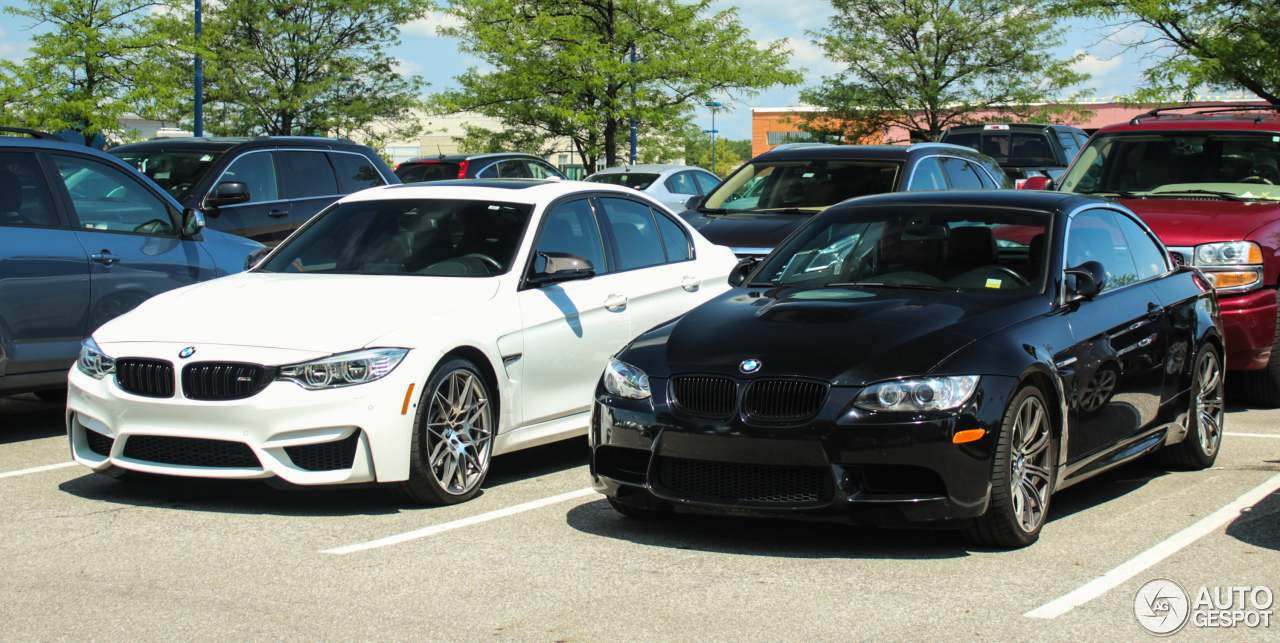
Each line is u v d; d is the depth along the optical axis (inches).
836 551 195.3
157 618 161.2
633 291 275.7
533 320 246.8
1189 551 193.9
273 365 210.8
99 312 301.1
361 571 183.3
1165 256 268.1
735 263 315.0
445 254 255.9
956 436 182.2
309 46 1332.4
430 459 221.6
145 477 236.5
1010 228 231.0
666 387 197.6
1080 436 212.7
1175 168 388.2
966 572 181.9
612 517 219.0
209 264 330.6
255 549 195.6
